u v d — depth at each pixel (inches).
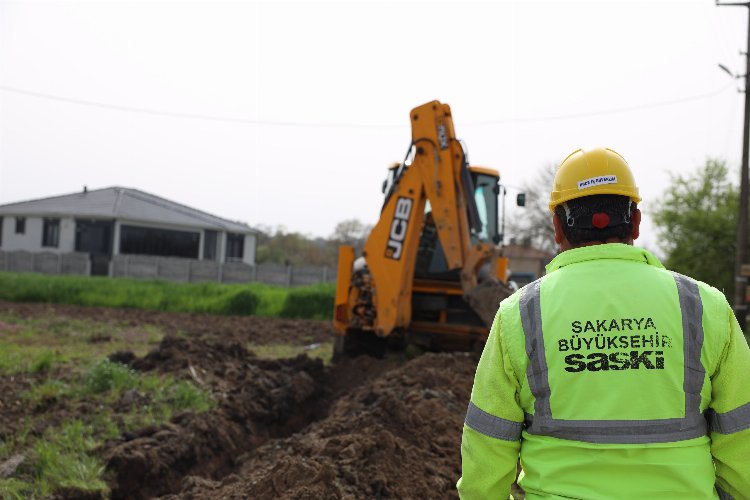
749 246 939.3
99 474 199.5
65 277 968.3
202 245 1684.3
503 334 77.4
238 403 281.3
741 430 72.9
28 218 1631.4
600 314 73.9
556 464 72.7
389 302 375.6
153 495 204.2
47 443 214.8
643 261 78.4
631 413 70.9
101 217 1550.2
